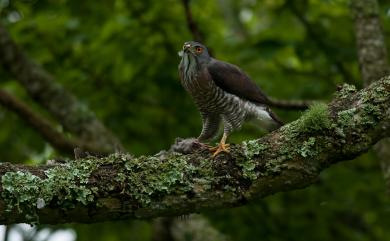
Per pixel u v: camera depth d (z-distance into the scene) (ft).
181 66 29.55
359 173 41.50
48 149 45.16
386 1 40.60
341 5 41.39
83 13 41.52
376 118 19.21
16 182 17.85
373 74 32.71
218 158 19.39
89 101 43.32
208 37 42.42
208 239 38.45
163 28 41.11
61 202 18.08
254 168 19.25
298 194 43.45
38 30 40.55
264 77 42.24
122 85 42.83
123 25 39.93
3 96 38.24
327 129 19.31
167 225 41.81
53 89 40.06
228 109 28.94
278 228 43.50
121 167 18.83
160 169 18.98
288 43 39.17
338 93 20.10
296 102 35.96
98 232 43.42
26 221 18.08
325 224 43.45
